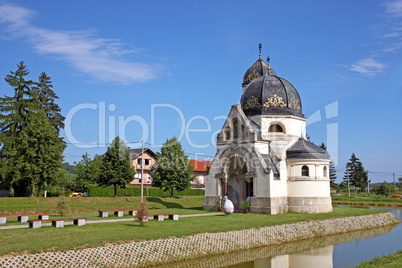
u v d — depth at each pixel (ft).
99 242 87.10
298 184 168.45
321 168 170.71
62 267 76.89
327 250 117.80
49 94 261.44
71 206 174.29
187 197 248.73
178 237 100.83
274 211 159.63
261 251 112.88
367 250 118.73
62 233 94.68
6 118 206.49
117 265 84.12
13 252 74.95
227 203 150.71
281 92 183.42
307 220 142.72
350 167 498.69
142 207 116.16
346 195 434.71
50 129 190.90
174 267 90.94
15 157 192.65
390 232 155.74
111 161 220.64
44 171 184.14
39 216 124.26
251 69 226.17
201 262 97.60
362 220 166.30
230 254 107.14
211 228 113.50
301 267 97.30
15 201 173.68
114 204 191.52
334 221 152.25
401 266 83.30
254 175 164.04
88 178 282.77
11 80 211.41
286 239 126.41
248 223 126.31
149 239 94.99
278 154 172.45
